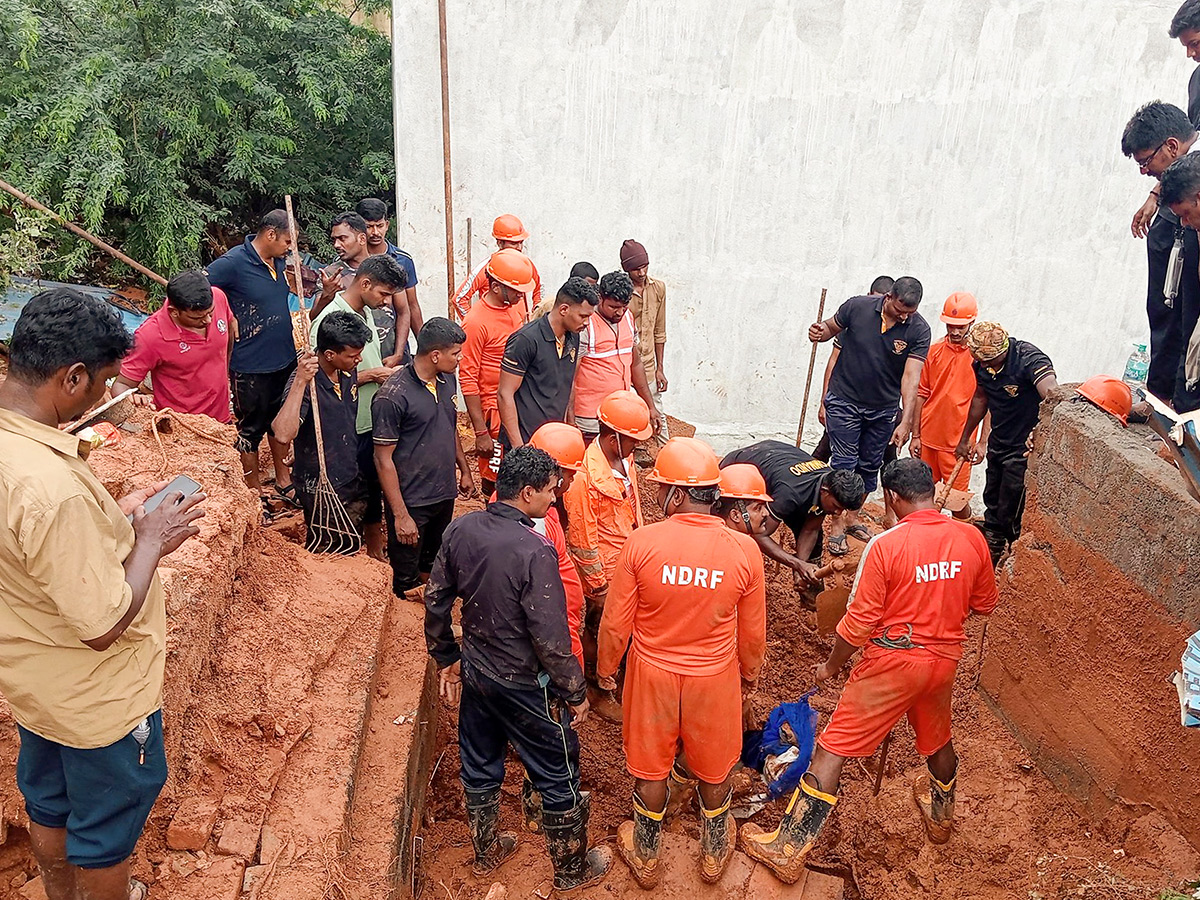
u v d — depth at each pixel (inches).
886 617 180.9
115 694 109.7
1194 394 183.0
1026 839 199.2
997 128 364.8
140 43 432.5
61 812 116.5
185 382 225.0
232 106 442.0
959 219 374.9
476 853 183.8
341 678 186.5
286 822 150.8
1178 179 150.9
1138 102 367.6
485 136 337.4
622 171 349.4
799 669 269.1
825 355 383.9
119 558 109.4
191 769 146.7
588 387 259.0
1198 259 180.4
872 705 183.5
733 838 188.5
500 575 157.8
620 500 211.0
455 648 177.6
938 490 323.9
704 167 354.0
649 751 170.1
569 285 231.8
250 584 187.0
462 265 349.4
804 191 362.3
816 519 247.0
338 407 216.1
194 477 185.3
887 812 207.0
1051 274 388.2
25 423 101.6
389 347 259.0
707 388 384.8
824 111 353.7
